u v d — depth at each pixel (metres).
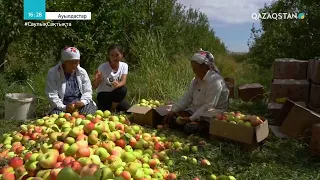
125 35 11.38
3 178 3.07
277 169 4.11
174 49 12.69
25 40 8.56
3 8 7.59
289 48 9.60
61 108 5.62
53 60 9.82
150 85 8.20
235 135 4.65
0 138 4.78
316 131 4.51
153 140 4.71
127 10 11.91
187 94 5.73
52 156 3.15
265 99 8.30
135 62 10.00
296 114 5.15
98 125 4.06
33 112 6.07
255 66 13.25
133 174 3.28
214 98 5.30
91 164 2.87
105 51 11.02
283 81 6.57
